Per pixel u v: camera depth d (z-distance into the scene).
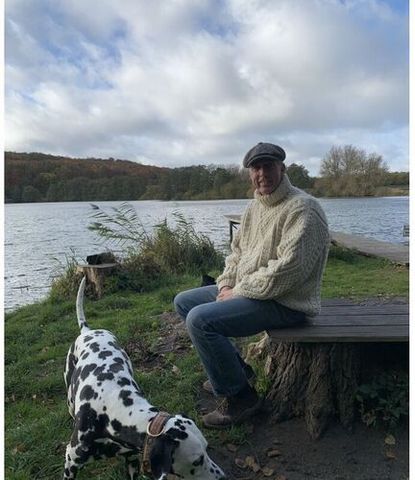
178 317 6.52
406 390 3.35
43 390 4.54
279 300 3.33
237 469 3.13
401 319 3.58
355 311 3.89
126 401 2.78
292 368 3.54
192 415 3.75
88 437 2.81
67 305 7.85
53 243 18.36
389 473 2.97
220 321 3.31
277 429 3.47
